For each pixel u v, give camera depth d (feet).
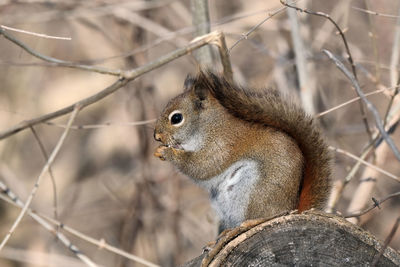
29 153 51.11
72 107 24.04
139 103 40.14
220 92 24.45
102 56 50.26
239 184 23.47
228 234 18.97
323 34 40.88
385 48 41.83
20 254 42.68
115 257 44.29
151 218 39.73
